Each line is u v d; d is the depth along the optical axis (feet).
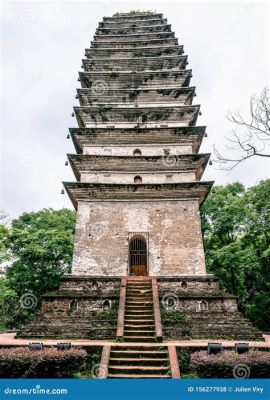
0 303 106.73
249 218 116.26
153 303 61.93
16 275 122.83
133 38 116.16
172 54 110.32
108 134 89.86
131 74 102.01
